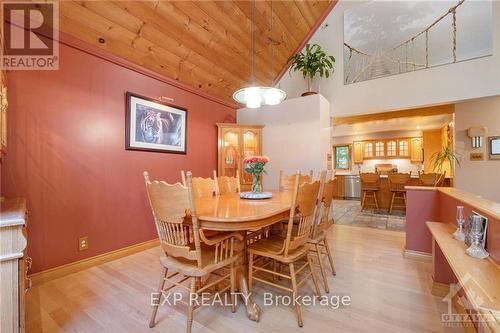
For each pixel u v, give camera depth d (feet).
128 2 7.70
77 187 7.88
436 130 23.04
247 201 7.06
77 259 7.84
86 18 7.49
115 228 8.90
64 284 6.95
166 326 5.17
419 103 11.84
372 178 17.40
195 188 8.27
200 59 11.09
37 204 7.01
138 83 9.71
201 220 5.08
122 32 8.36
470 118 12.34
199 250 4.89
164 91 10.78
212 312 5.64
